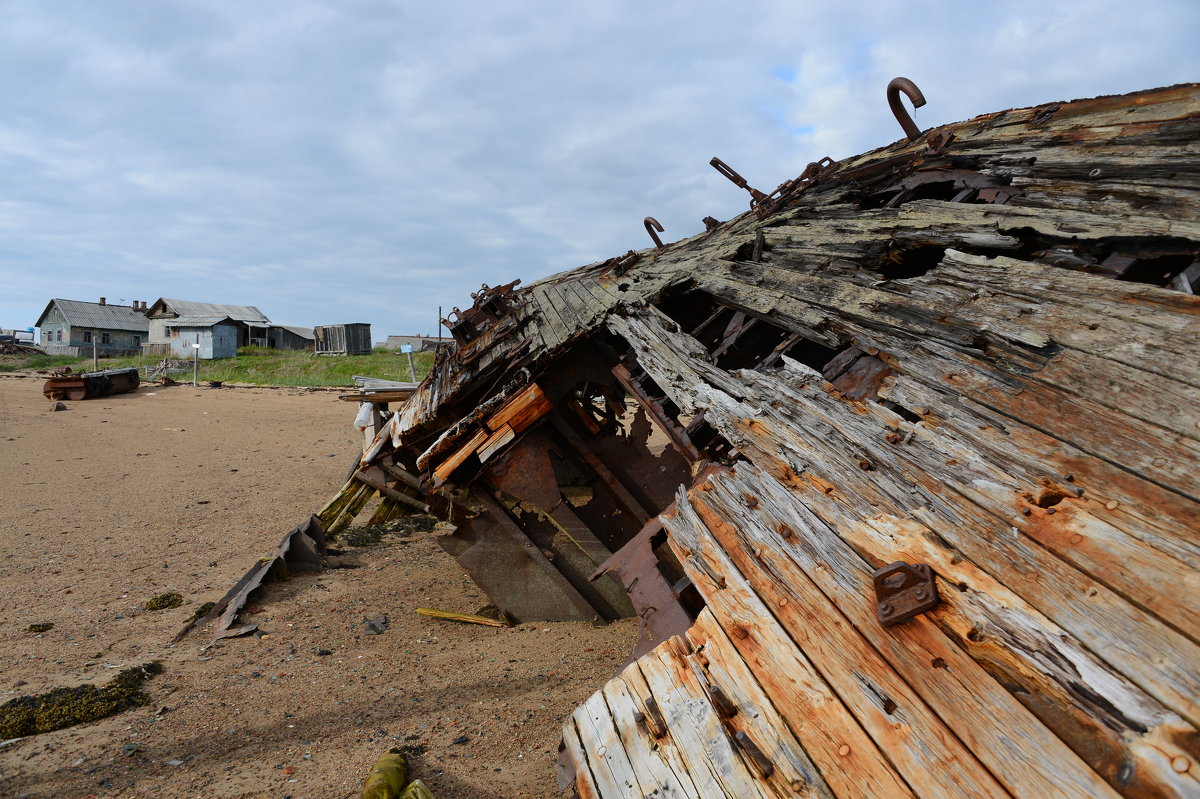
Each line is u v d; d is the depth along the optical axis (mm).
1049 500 2209
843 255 4363
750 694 2344
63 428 19359
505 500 7301
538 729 4848
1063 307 2848
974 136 4832
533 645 6430
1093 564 1945
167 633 6820
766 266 4957
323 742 4758
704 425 4652
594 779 2600
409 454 10578
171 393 27375
